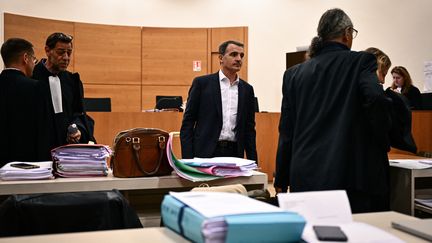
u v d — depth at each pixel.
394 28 6.30
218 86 2.57
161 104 5.34
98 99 5.26
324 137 1.75
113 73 6.72
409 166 1.92
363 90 1.66
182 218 0.90
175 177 1.91
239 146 2.56
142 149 1.91
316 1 6.69
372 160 1.71
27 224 1.26
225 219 0.80
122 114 4.56
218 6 7.02
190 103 2.58
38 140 2.24
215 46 6.89
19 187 1.69
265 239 0.81
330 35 1.86
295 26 6.80
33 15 6.29
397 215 1.16
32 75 2.43
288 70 2.05
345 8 6.55
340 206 1.01
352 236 0.90
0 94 2.23
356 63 1.74
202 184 1.91
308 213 0.98
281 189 2.08
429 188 2.39
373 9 6.41
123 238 0.92
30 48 2.48
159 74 6.88
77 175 1.89
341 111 1.72
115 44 6.73
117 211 1.34
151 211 2.07
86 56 6.57
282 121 2.02
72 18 6.59
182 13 7.02
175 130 4.62
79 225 1.29
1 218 1.25
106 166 1.93
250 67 6.94
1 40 5.90
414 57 6.20
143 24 6.94
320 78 1.80
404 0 6.25
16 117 2.22
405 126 1.81
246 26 6.88
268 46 6.92
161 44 6.88
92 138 2.59
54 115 2.37
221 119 2.53
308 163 1.75
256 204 0.94
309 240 0.85
